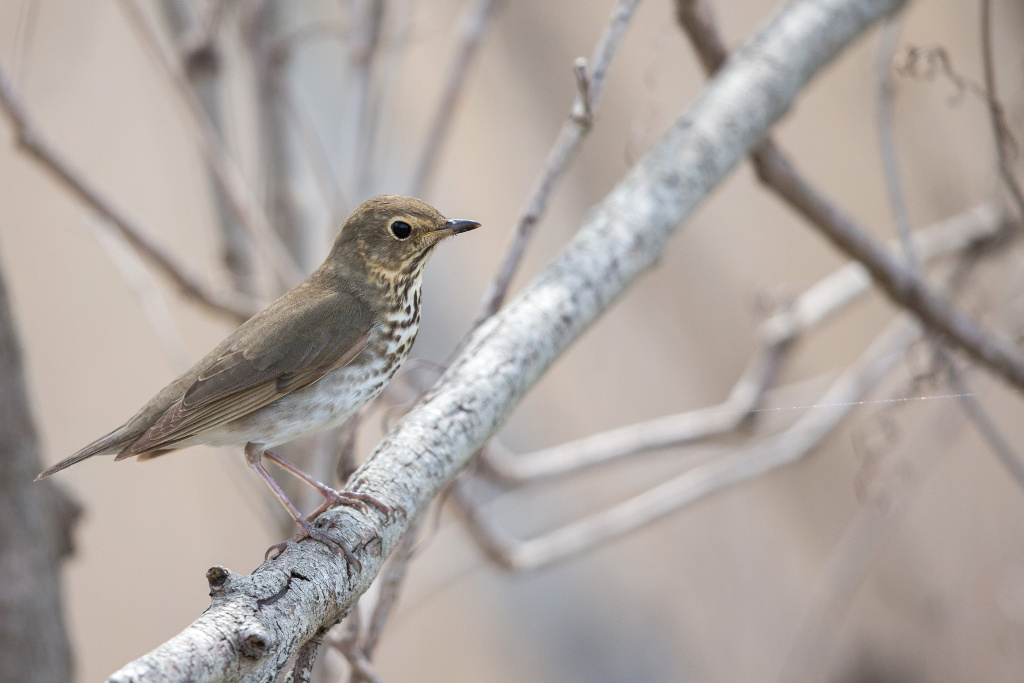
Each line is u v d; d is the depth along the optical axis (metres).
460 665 15.80
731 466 11.09
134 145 16.03
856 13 9.16
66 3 12.73
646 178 7.89
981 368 9.93
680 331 15.78
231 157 11.13
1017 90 12.04
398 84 14.46
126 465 16.80
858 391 11.24
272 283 11.32
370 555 5.51
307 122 11.55
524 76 15.73
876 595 14.35
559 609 15.91
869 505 11.30
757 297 12.01
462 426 6.15
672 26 12.86
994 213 11.42
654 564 15.85
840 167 15.87
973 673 13.72
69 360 16.58
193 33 11.13
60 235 16.69
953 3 13.72
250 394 7.55
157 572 16.64
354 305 7.95
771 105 8.58
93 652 16.22
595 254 7.26
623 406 15.98
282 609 4.86
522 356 6.55
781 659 14.95
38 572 7.72
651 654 15.46
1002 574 13.91
